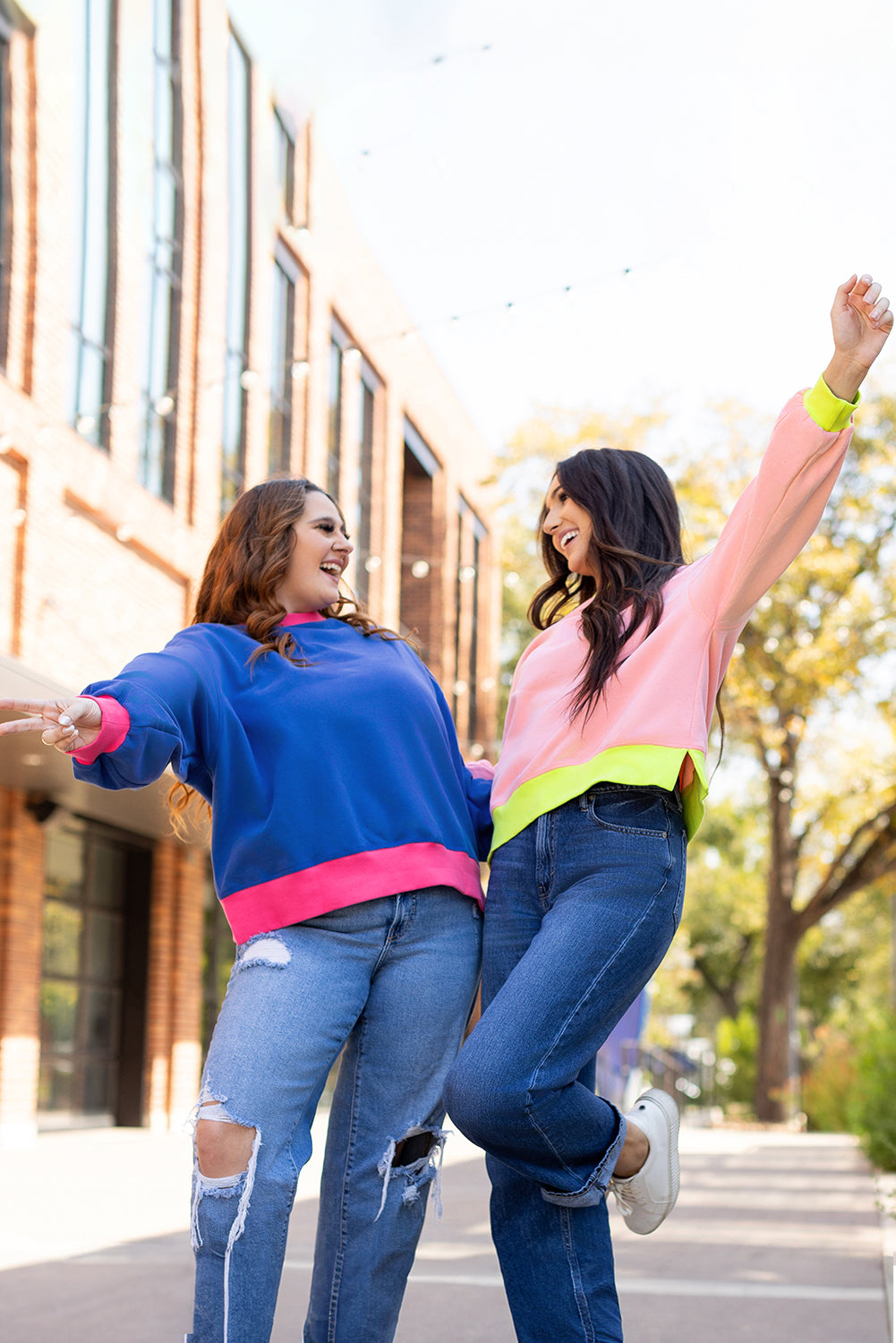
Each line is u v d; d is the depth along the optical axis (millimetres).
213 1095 2104
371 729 2371
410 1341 3193
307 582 2570
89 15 12359
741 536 2242
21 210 11102
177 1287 3996
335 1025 2223
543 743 2422
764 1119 22156
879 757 21984
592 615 2377
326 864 2266
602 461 2506
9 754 10109
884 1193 6883
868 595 20062
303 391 17359
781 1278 4309
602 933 2201
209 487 14406
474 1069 2115
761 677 20312
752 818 28391
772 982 22531
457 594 24281
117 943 13844
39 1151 10375
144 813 12500
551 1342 2250
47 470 11312
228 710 2293
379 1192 2268
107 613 12516
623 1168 2299
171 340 14016
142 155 13266
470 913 2424
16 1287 3988
